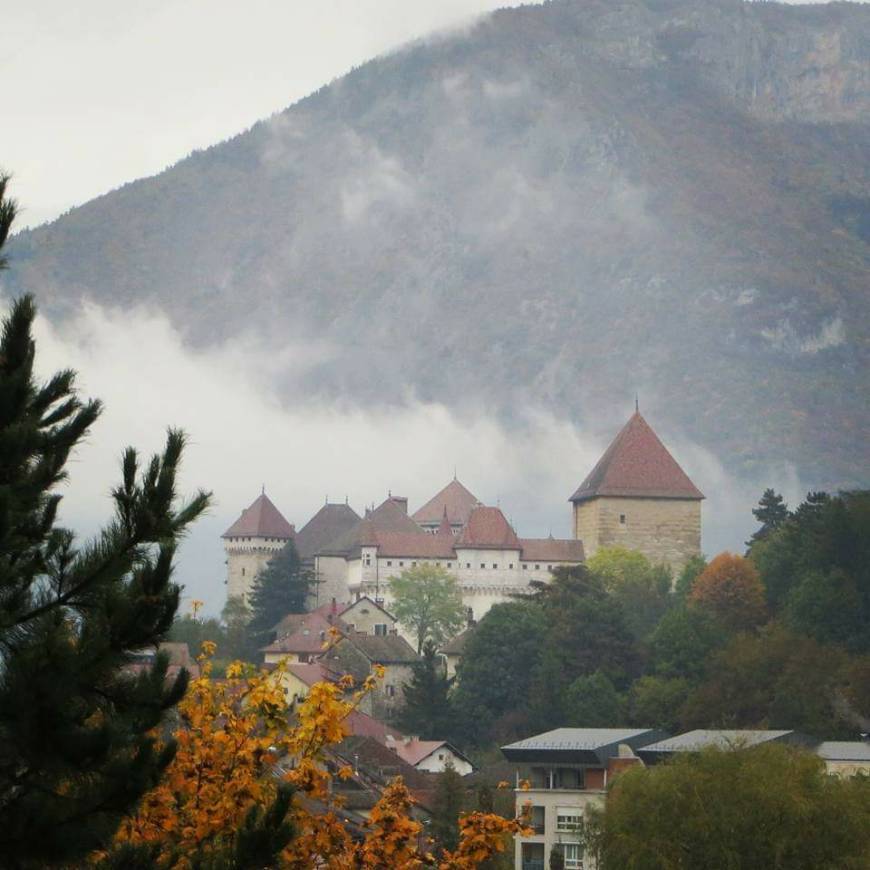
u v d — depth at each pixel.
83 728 78.69
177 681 82.31
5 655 80.31
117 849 80.62
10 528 79.88
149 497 83.75
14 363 87.19
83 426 88.31
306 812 99.75
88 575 82.44
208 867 80.06
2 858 77.00
